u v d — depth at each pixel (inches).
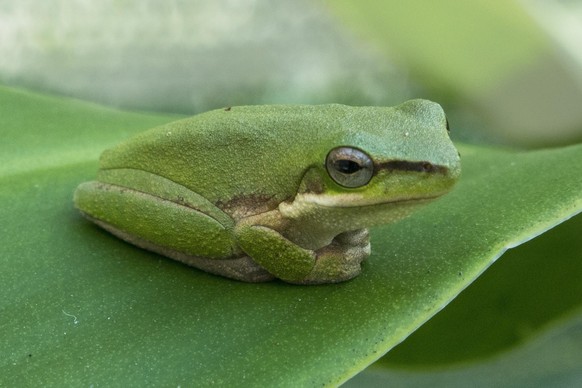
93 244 5.0
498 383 5.5
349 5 5.8
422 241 4.9
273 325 4.7
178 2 7.1
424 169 4.7
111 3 7.1
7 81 6.6
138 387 4.5
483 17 5.5
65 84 6.8
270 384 4.5
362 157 4.7
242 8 7.1
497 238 4.7
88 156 5.4
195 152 4.9
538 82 5.7
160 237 4.9
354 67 6.8
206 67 7.0
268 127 4.9
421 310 4.6
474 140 5.9
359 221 4.8
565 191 4.8
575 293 5.1
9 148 5.3
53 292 4.8
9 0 6.9
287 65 6.9
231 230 4.9
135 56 7.0
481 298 5.1
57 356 4.6
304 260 4.8
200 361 4.6
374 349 4.5
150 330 4.7
